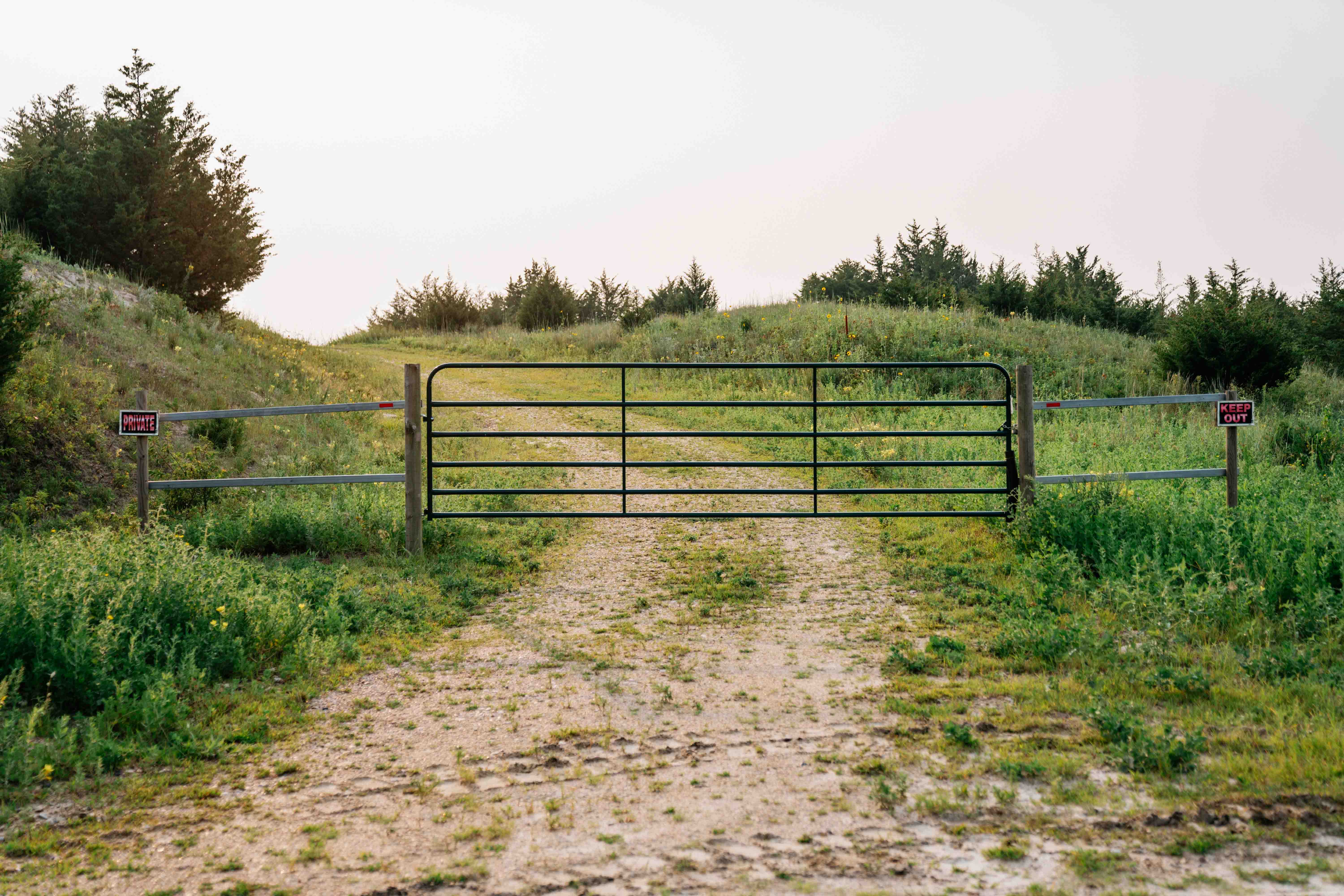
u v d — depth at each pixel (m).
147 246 19.11
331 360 20.86
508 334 33.88
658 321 28.66
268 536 8.88
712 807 3.69
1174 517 7.68
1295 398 17.25
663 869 3.19
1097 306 29.56
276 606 5.98
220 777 4.06
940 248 49.28
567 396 19.22
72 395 11.68
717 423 15.93
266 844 3.43
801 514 8.62
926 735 4.36
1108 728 4.18
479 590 7.52
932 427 14.94
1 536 7.16
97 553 6.41
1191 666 5.17
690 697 5.03
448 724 4.69
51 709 4.69
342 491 10.95
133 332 14.56
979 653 5.62
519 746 4.39
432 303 40.66
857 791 3.79
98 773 3.99
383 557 8.47
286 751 4.36
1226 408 8.51
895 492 8.90
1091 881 3.02
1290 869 3.04
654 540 9.47
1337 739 3.95
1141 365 19.39
